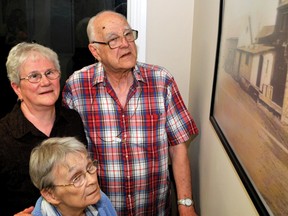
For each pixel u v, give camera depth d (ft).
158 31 7.02
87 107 5.29
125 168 5.28
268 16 2.68
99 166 5.34
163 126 5.40
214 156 4.88
